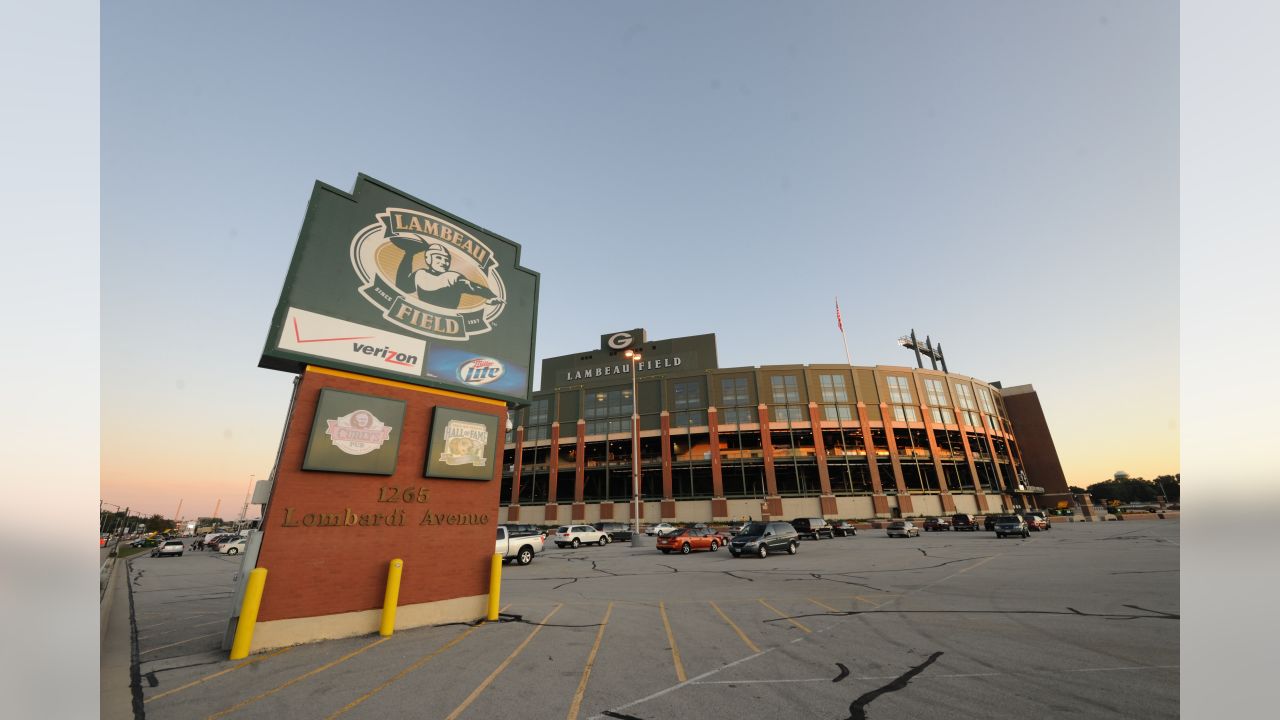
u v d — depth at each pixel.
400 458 9.48
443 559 9.62
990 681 6.07
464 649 7.70
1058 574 14.45
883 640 7.98
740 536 24.22
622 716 5.28
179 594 14.14
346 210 9.79
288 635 7.79
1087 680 6.00
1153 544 22.86
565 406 63.53
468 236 11.48
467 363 10.79
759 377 57.81
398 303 10.05
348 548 8.59
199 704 5.61
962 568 16.75
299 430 8.49
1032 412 72.88
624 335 68.44
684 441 58.06
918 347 77.62
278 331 8.53
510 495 64.12
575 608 10.91
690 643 8.00
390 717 5.29
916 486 55.00
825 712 5.31
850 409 56.78
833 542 32.41
